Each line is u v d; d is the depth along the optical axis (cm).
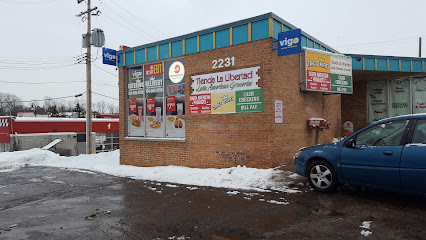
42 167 1239
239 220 479
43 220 511
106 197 661
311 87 947
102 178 898
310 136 1021
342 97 1554
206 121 952
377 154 523
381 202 540
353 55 1223
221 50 915
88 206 592
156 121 1111
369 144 547
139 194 677
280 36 795
